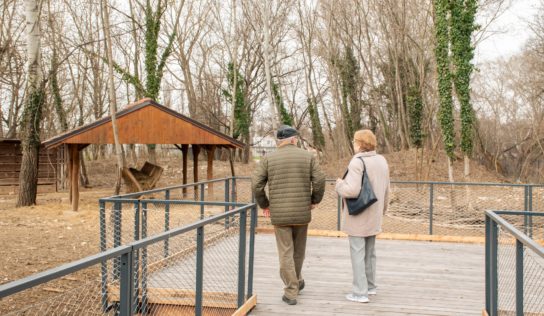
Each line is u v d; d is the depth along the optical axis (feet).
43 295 24.06
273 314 15.71
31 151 58.80
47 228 42.22
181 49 124.06
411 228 45.14
